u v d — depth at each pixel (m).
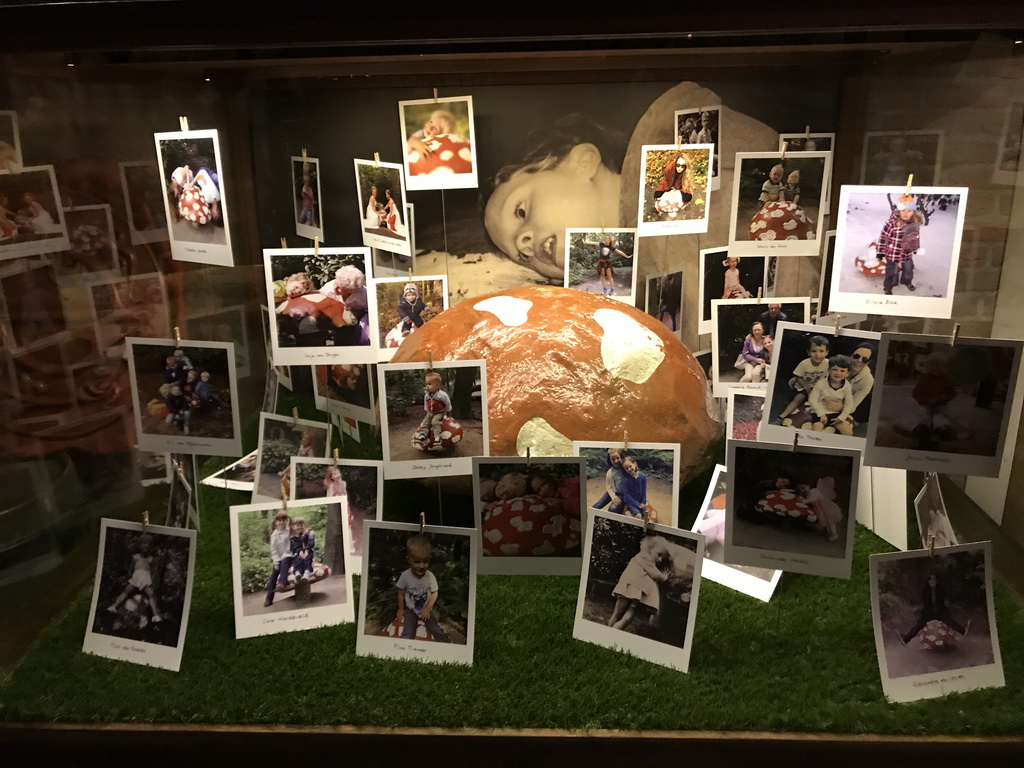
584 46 0.83
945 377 0.84
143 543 0.96
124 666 0.97
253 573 1.00
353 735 0.86
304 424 1.15
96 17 0.78
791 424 0.93
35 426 1.07
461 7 0.75
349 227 1.22
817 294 1.18
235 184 1.11
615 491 1.00
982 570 0.89
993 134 0.91
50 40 0.80
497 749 0.85
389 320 1.24
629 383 1.09
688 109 1.16
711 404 1.20
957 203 0.88
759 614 1.00
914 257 0.91
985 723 0.85
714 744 0.84
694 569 0.90
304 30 0.77
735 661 0.93
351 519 1.08
